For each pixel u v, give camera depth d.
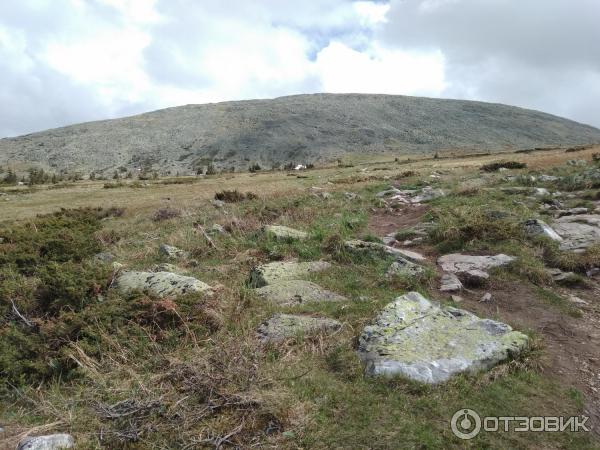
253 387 5.01
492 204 13.98
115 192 45.72
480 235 10.65
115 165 193.75
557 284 8.47
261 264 10.17
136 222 19.61
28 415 5.02
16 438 4.53
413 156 168.12
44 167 188.62
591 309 7.50
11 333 6.45
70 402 5.08
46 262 11.16
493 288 8.45
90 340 6.33
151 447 4.28
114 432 4.41
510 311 7.55
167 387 5.09
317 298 7.93
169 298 7.26
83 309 7.22
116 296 7.54
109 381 5.48
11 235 13.69
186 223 16.56
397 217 15.19
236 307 7.36
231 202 22.06
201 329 6.67
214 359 5.48
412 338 6.02
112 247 13.58
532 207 13.44
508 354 5.77
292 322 6.70
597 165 20.81
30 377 5.71
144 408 4.74
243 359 5.46
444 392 5.08
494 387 5.23
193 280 8.26
